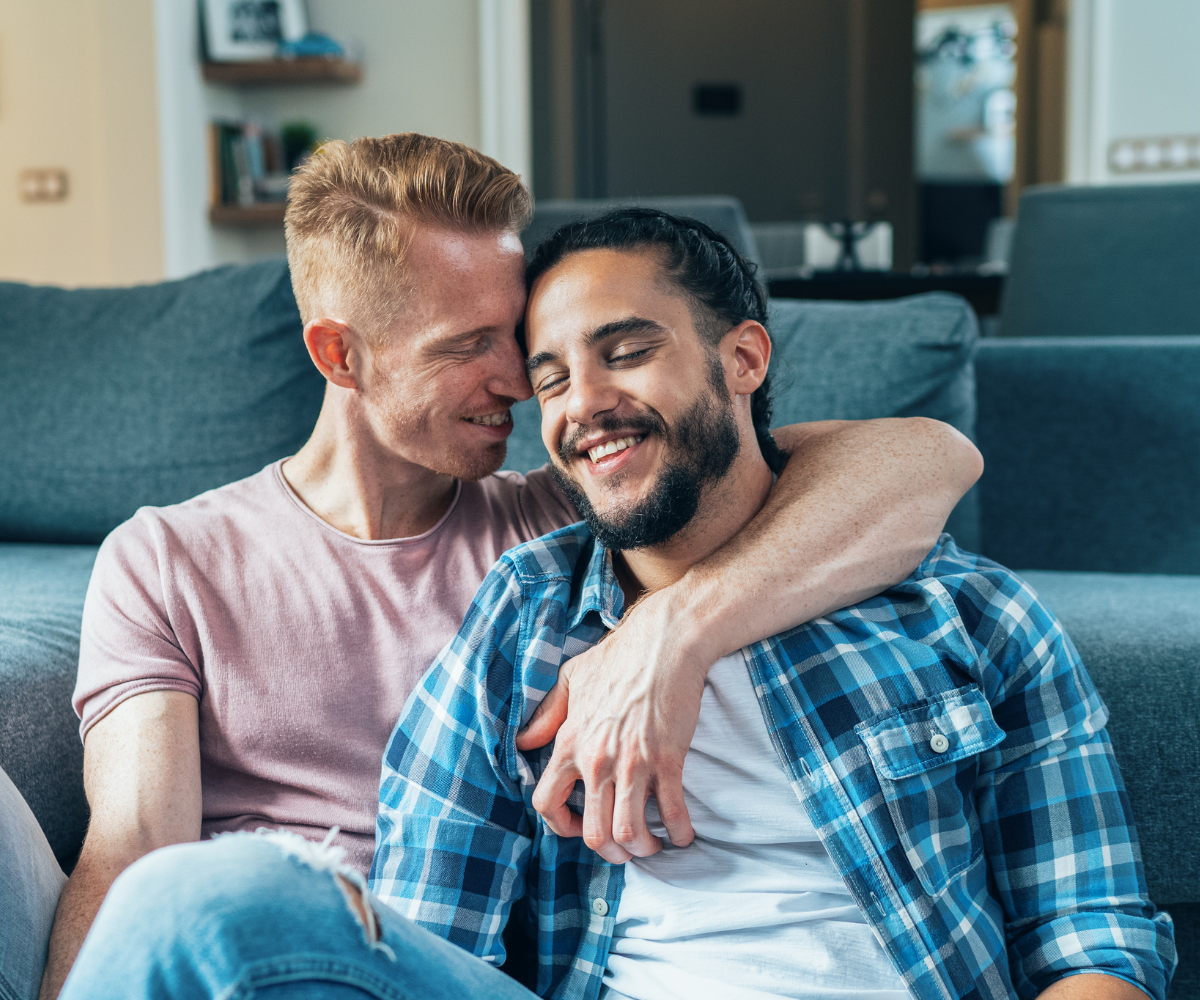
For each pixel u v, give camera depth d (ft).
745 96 19.10
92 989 2.14
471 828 3.11
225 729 3.39
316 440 3.69
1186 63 16.49
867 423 3.63
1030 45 23.29
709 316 3.10
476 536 3.74
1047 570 5.49
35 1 14.93
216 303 5.64
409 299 3.32
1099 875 2.94
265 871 2.24
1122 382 5.37
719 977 2.87
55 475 5.63
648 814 3.09
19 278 15.62
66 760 3.78
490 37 15.61
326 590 3.52
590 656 3.13
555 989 3.11
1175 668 3.85
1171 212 7.86
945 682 3.05
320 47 15.10
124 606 3.40
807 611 3.07
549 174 18.60
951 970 2.85
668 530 3.10
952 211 25.12
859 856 2.93
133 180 14.60
